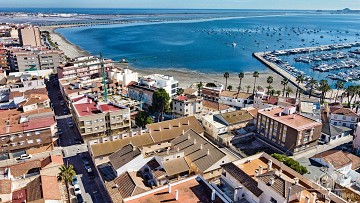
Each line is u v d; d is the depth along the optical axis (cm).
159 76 18512
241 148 11938
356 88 16525
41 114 12450
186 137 10675
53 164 9519
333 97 19325
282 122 11488
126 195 7831
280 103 15225
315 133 11462
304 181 7131
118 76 18738
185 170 8894
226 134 12481
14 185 8812
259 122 12531
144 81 17600
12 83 17562
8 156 11031
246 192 6712
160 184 8506
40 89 16425
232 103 16962
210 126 12812
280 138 11631
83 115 12000
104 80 17088
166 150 9888
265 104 15575
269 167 7394
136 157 8988
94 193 8994
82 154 11169
